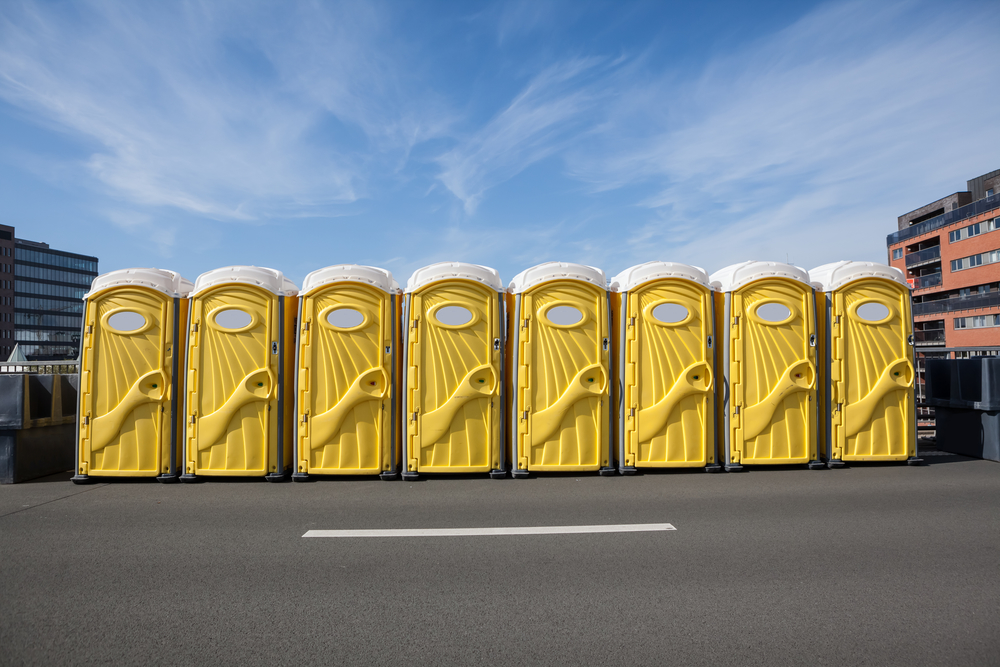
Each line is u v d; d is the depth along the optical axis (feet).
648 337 24.90
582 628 10.89
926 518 17.92
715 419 25.38
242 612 11.57
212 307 23.61
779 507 19.24
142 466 23.29
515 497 20.71
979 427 28.14
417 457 23.85
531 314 24.45
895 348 26.20
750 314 25.40
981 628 10.90
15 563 14.25
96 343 23.44
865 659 9.82
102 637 10.60
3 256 332.60
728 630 10.81
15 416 23.08
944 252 180.55
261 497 20.84
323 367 23.73
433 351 24.03
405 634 10.67
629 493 21.26
